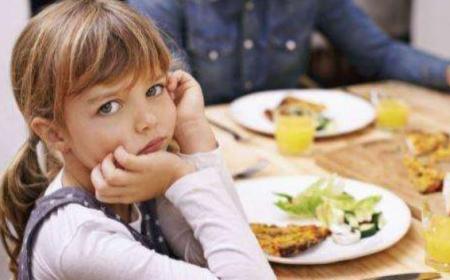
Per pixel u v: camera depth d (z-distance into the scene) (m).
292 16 2.27
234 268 0.92
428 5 3.29
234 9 2.21
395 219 1.17
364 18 2.35
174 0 2.17
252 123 1.73
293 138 1.54
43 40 0.89
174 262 0.91
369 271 1.04
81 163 0.96
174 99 1.08
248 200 1.27
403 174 1.40
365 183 1.31
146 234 1.04
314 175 1.41
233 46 2.24
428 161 1.45
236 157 1.53
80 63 0.86
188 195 0.96
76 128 0.90
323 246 1.10
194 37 2.21
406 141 1.56
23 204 1.10
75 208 0.91
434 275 1.00
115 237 0.90
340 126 1.71
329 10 2.32
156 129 0.93
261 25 2.25
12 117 1.85
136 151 0.92
